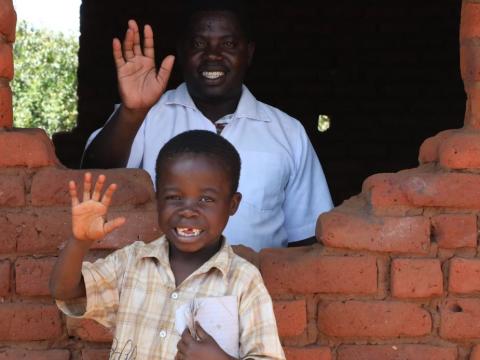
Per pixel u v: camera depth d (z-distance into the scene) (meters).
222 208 2.23
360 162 7.23
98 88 7.13
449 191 2.75
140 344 2.24
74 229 2.09
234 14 3.29
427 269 2.76
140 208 2.77
